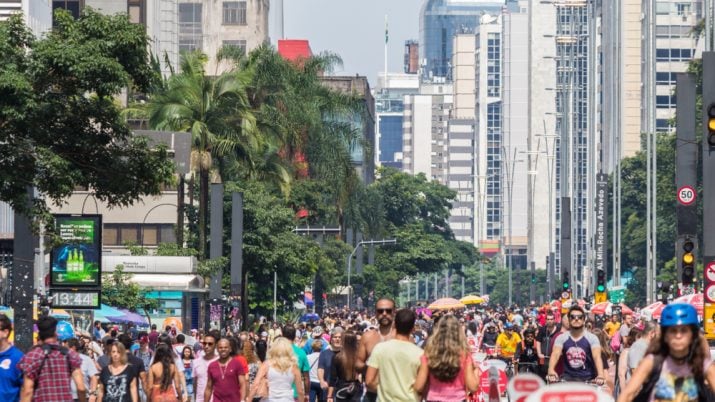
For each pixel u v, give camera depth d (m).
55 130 56.53
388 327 39.25
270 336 84.94
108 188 58.38
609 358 55.84
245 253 131.25
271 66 147.62
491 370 39.47
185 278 107.62
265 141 132.25
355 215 197.12
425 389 31.14
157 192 59.47
